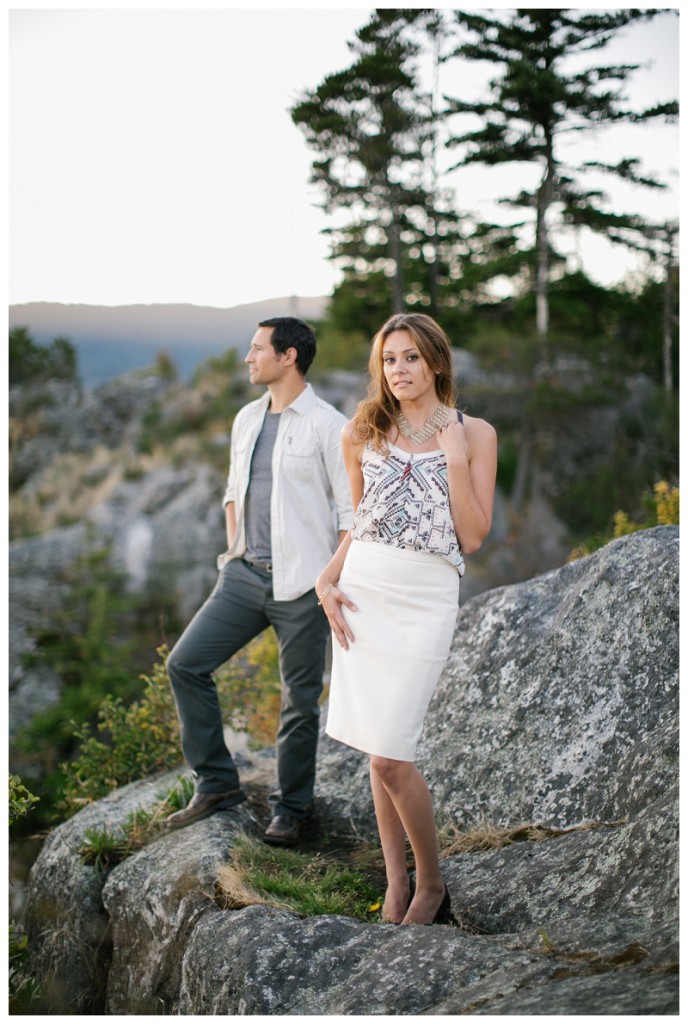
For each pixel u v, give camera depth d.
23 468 24.20
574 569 3.43
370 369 2.58
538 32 17.84
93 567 16.17
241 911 2.64
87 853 3.31
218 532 18.03
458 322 23.97
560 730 2.98
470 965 2.06
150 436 23.84
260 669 5.38
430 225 23.61
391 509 2.47
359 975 2.19
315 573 3.36
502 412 19.31
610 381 19.00
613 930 2.01
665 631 2.86
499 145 20.16
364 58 17.75
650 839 2.24
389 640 2.46
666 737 2.54
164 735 4.14
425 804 2.48
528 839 2.76
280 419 3.50
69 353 29.00
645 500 5.63
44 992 3.06
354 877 2.95
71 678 12.73
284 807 3.38
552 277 24.17
